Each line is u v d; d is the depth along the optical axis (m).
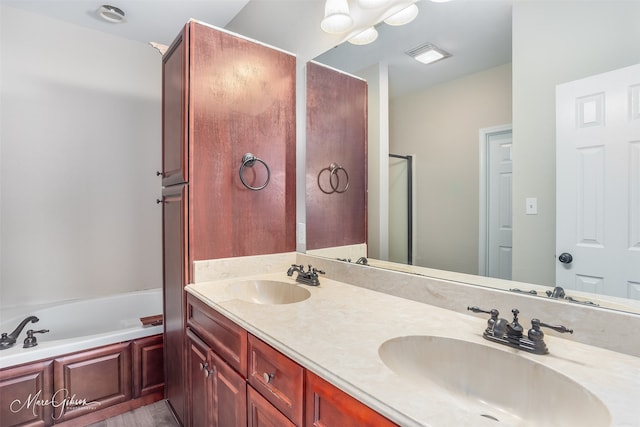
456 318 1.11
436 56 1.30
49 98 2.54
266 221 1.87
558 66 0.98
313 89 1.88
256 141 1.82
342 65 1.70
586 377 0.72
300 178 1.98
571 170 0.95
